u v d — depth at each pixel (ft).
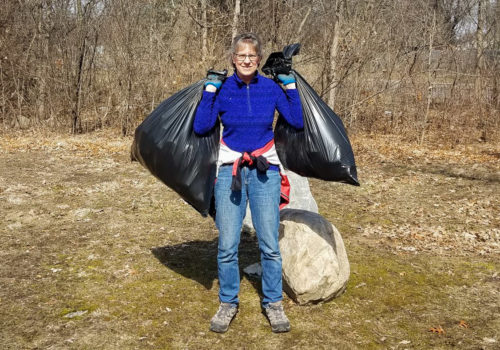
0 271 13.58
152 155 10.69
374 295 12.59
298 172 11.21
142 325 10.84
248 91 9.95
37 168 27.76
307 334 10.57
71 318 11.10
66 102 42.09
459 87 41.68
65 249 15.39
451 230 18.45
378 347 10.16
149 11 43.65
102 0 41.65
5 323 10.80
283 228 12.41
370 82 43.27
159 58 41.75
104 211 19.62
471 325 11.14
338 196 23.16
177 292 12.48
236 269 10.64
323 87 40.32
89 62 42.34
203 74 40.57
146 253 15.17
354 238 17.24
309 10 41.96
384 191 24.36
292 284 11.71
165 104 10.86
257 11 43.62
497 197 23.32
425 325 11.11
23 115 42.73
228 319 10.71
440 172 28.68
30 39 42.60
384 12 43.19
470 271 14.34
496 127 40.34
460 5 48.03
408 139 39.75
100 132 41.81
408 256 15.52
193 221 18.57
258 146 10.11
